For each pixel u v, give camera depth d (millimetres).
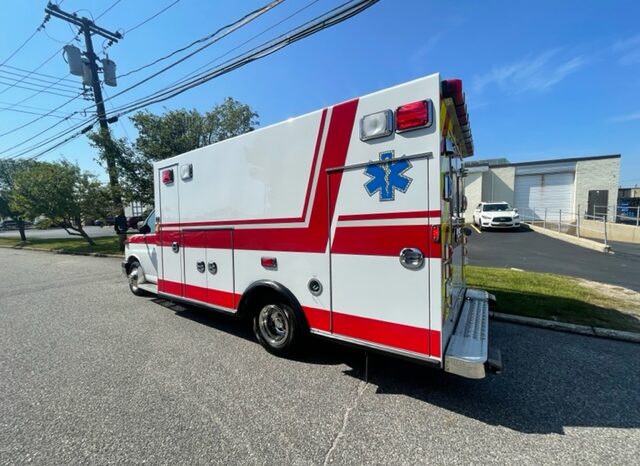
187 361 3631
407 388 3008
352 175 2881
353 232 2904
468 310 3715
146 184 13930
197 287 4594
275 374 3305
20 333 4625
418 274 2576
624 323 4320
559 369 3277
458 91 2488
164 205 5051
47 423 2580
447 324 2781
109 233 28203
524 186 22188
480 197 22562
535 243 13375
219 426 2504
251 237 3754
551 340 3961
